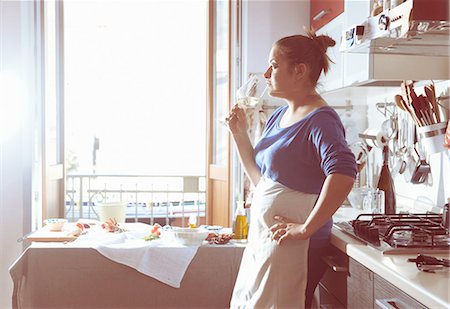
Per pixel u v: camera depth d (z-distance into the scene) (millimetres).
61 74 4406
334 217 2680
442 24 1869
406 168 2889
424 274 1531
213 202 4492
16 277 2625
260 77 3998
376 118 3367
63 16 4395
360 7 2896
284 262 2012
